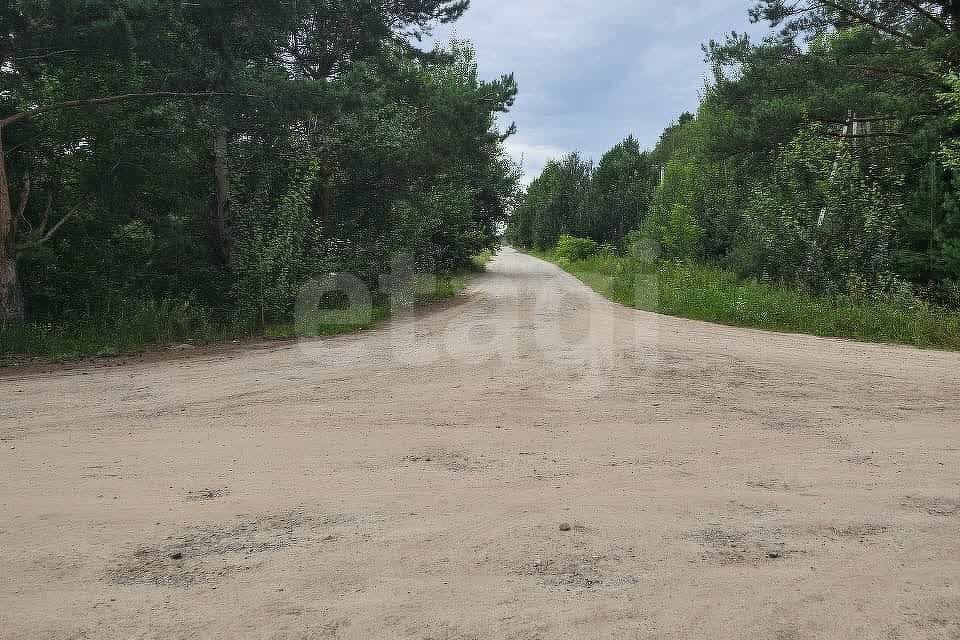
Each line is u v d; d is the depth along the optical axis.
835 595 2.75
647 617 2.58
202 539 3.42
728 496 4.01
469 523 3.60
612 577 2.93
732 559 3.11
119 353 11.29
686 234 28.58
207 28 15.19
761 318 14.57
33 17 12.23
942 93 16.22
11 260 12.90
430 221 24.23
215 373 8.91
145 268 15.85
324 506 3.88
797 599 2.72
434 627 2.52
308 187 16.08
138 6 12.64
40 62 13.61
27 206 15.15
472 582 2.89
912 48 18.64
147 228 16.33
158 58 14.33
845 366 8.98
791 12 21.08
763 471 4.51
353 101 16.67
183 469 4.62
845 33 20.03
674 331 13.31
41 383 8.34
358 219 21.61
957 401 6.80
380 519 3.67
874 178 17.91
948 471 4.50
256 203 16.36
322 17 18.58
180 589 2.86
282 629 2.51
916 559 3.11
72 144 14.80
